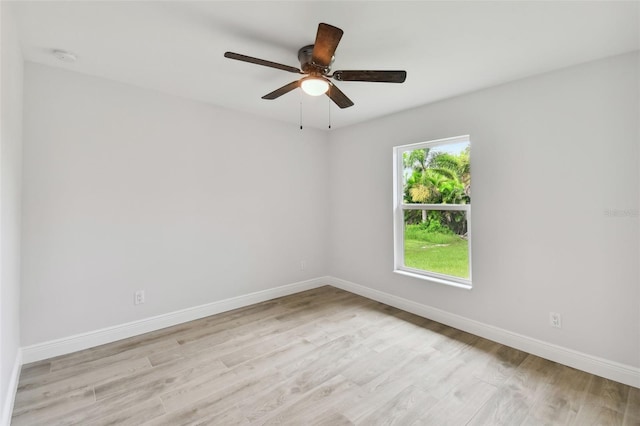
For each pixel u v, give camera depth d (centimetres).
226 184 349
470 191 292
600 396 198
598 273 221
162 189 302
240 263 363
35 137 236
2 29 154
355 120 394
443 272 326
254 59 183
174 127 308
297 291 421
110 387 207
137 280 288
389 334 290
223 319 326
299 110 353
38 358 239
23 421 175
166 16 177
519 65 233
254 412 184
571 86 231
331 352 256
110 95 270
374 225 389
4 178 168
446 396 199
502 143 268
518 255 261
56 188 246
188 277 321
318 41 164
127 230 281
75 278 255
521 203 258
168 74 258
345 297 401
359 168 408
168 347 263
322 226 451
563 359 237
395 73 192
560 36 192
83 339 259
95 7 168
